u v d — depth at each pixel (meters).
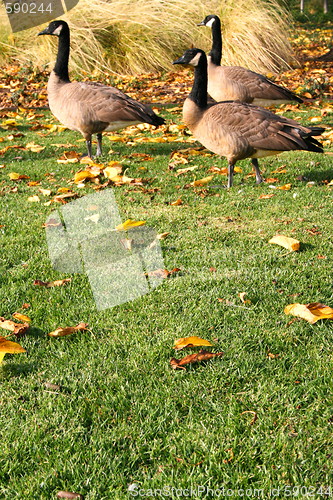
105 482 2.06
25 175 5.83
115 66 12.12
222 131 5.19
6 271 3.70
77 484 2.04
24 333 2.98
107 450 2.21
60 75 6.43
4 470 2.10
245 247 3.99
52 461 2.15
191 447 2.21
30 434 2.28
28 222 4.55
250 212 4.71
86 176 5.64
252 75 7.32
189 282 3.47
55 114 6.40
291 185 5.51
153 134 8.05
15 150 7.12
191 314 3.11
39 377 2.64
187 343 2.75
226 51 11.72
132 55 12.13
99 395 2.52
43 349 2.86
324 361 2.70
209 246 4.01
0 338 2.74
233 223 4.47
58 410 2.41
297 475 2.05
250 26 12.20
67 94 6.19
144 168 6.15
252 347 2.83
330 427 2.28
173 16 12.57
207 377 2.61
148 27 12.27
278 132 5.16
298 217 4.55
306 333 2.94
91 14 12.59
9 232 4.34
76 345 2.89
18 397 2.49
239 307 3.18
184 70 12.33
